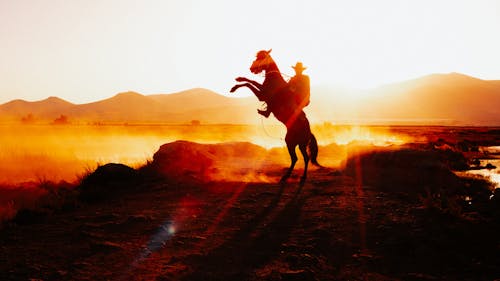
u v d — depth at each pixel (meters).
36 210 10.34
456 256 7.04
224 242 7.92
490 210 9.89
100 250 7.56
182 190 13.14
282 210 10.20
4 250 7.63
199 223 9.23
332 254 7.27
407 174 13.58
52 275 6.45
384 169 14.10
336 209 10.15
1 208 10.60
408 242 7.66
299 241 7.88
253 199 11.51
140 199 12.05
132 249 7.62
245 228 8.78
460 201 10.87
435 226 8.49
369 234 8.23
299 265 6.74
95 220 9.71
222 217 9.70
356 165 14.92
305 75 13.49
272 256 7.16
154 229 8.80
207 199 11.70
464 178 14.62
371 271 6.55
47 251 7.55
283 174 15.99
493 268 6.57
